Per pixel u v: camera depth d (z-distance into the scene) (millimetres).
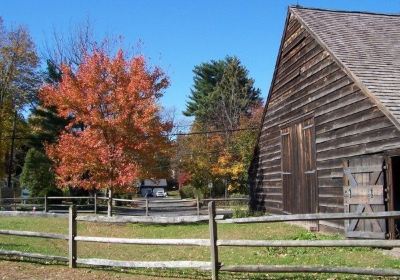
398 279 8656
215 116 53094
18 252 10969
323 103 16172
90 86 22031
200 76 66750
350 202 13867
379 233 12828
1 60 44344
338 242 8039
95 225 20859
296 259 11203
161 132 22688
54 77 40875
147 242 9547
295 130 18703
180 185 62594
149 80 22141
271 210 21656
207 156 44438
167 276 9305
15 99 45156
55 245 14109
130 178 21562
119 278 9164
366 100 13492
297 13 18406
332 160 15445
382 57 15156
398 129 11742
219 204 36125
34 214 11398
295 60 18781
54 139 39969
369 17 18938
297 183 18406
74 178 22438
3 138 44438
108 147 21984
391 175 12727
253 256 11828
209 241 8906
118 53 23078
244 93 54594
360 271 7934
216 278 8773
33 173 34938
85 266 10367
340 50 15398
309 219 8359
